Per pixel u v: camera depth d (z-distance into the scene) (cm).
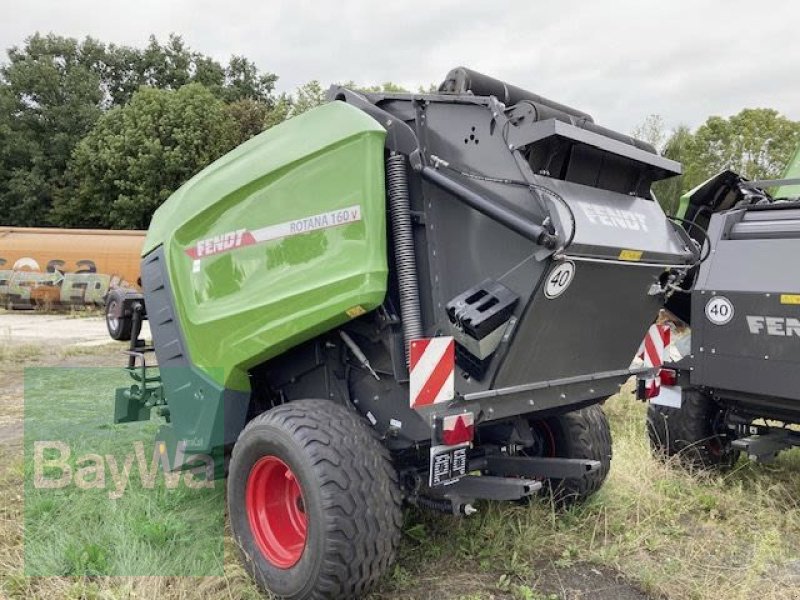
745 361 488
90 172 3553
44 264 1922
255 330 368
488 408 328
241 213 388
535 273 303
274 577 327
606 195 348
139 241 1962
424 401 303
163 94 3469
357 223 335
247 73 5041
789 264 474
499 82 369
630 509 455
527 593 338
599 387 389
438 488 351
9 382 891
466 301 317
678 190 1308
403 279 337
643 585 356
